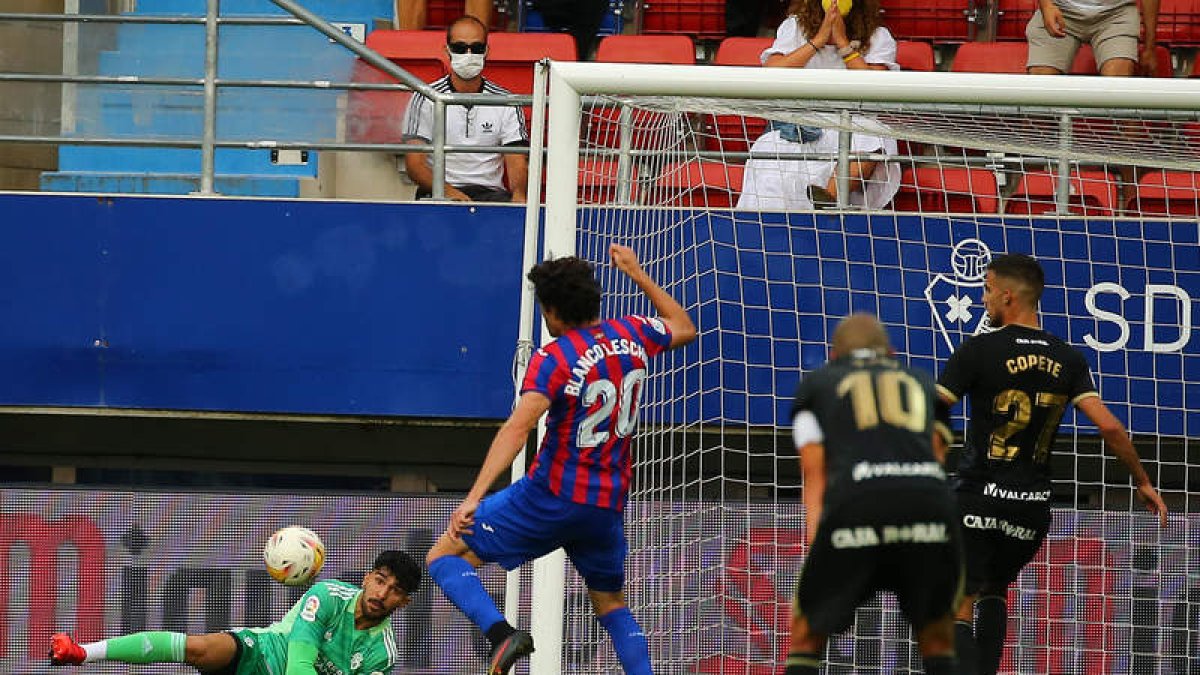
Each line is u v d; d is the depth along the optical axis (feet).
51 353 124.98
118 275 125.29
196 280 125.08
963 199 130.31
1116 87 101.55
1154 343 120.88
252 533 120.98
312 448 135.13
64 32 127.13
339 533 120.57
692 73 101.71
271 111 127.54
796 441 72.54
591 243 116.37
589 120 115.24
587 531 87.51
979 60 150.00
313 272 124.98
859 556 70.38
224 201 125.49
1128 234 121.60
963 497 91.76
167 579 120.78
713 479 114.62
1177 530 116.67
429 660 119.85
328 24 126.72
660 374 118.73
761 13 165.58
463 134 131.34
